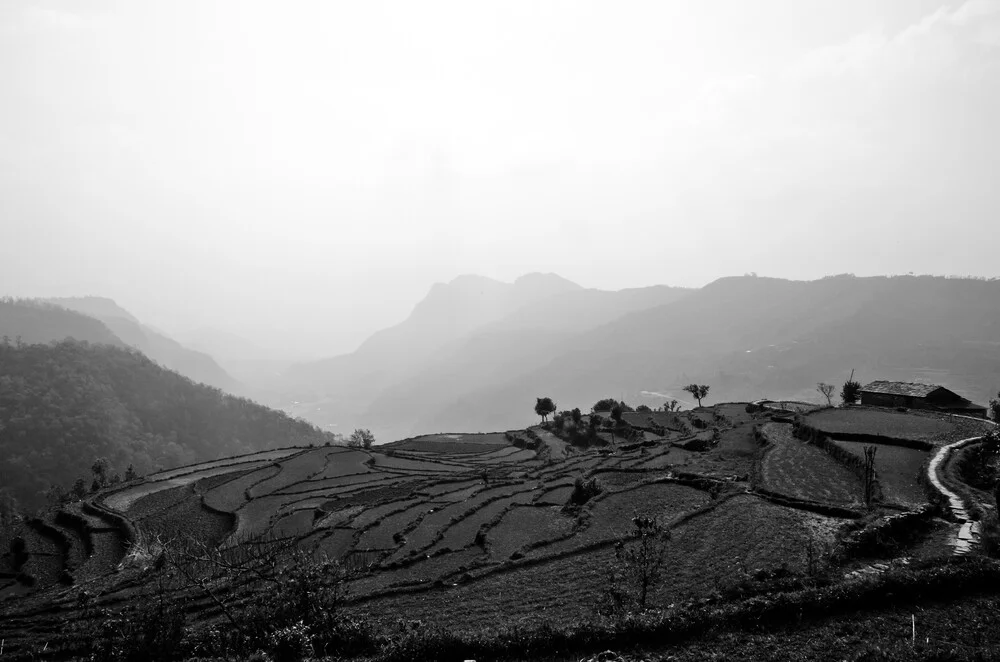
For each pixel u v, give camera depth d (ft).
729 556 93.20
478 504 172.55
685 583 84.38
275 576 84.43
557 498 173.17
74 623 107.14
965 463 125.80
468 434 385.70
